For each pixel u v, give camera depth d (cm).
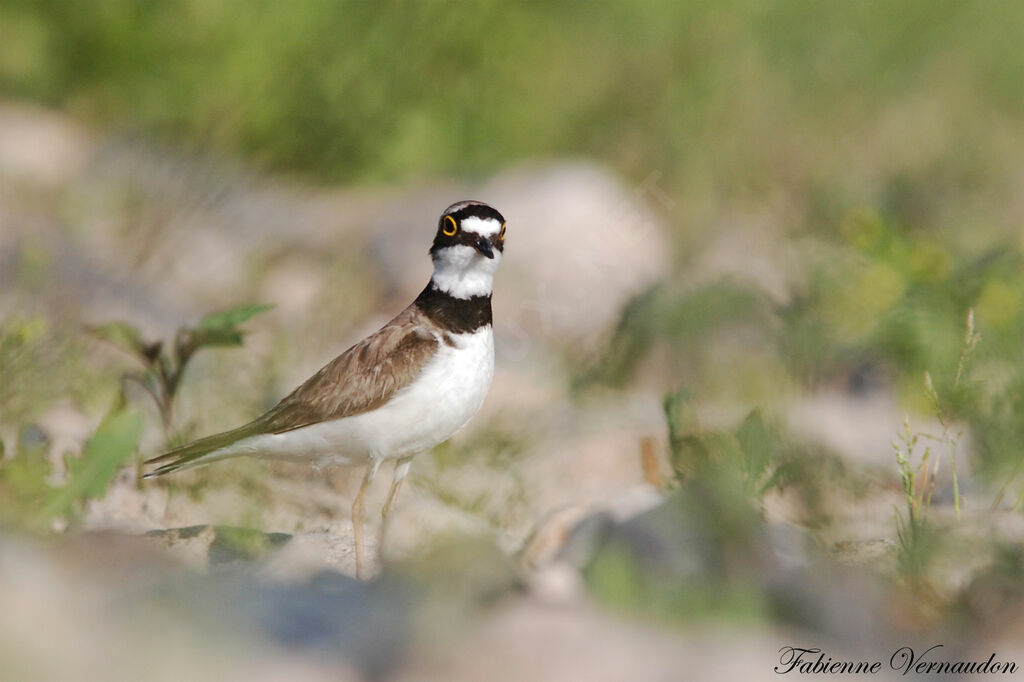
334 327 1541
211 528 798
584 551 661
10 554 540
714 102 2131
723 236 1778
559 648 501
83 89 2148
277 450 876
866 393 1247
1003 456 970
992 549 702
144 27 2138
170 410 1029
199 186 1891
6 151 1903
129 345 1023
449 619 525
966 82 2309
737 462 843
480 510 970
